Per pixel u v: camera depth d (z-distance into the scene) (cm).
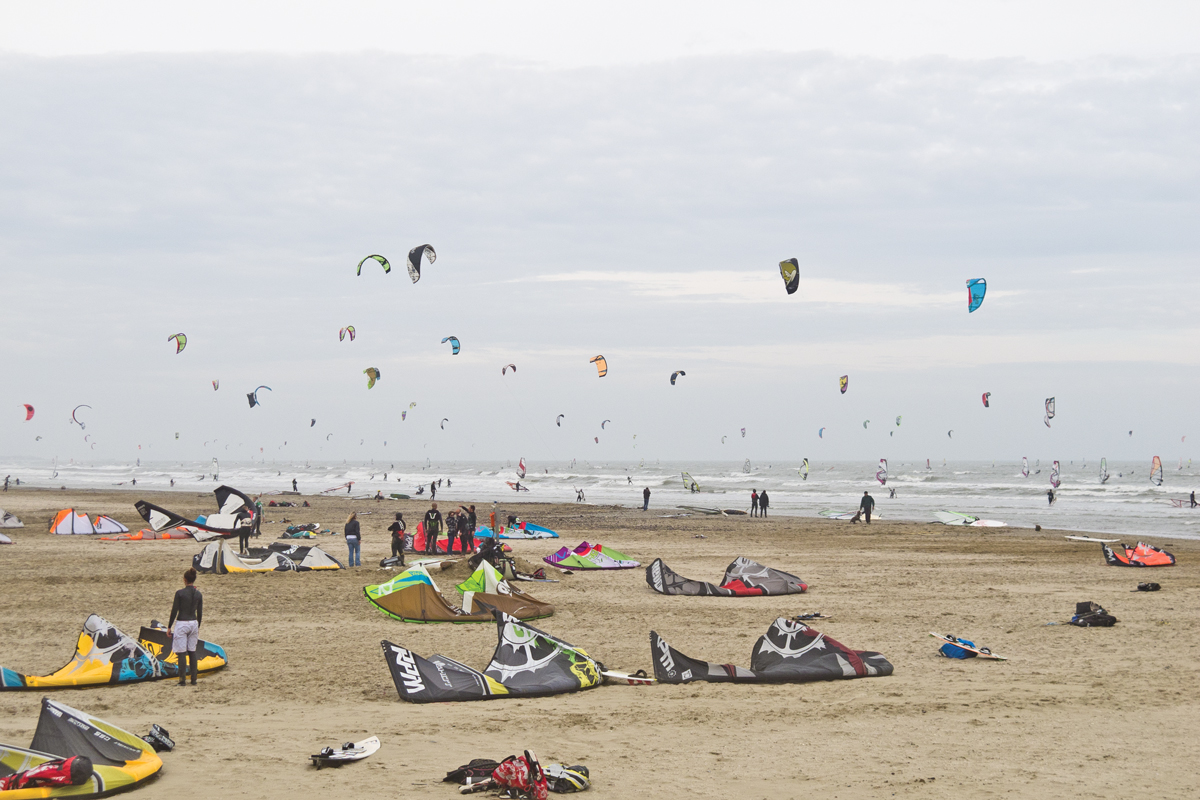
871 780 591
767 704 816
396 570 1859
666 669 916
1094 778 596
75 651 979
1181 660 1024
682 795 556
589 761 632
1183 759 641
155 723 736
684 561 2195
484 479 10262
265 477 11662
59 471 13512
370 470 14612
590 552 2047
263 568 1825
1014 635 1198
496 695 834
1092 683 907
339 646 1102
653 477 10281
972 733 715
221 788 555
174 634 883
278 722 743
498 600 1335
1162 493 6131
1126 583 1745
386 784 568
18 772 522
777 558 2245
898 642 1155
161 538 2639
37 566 1870
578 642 1145
